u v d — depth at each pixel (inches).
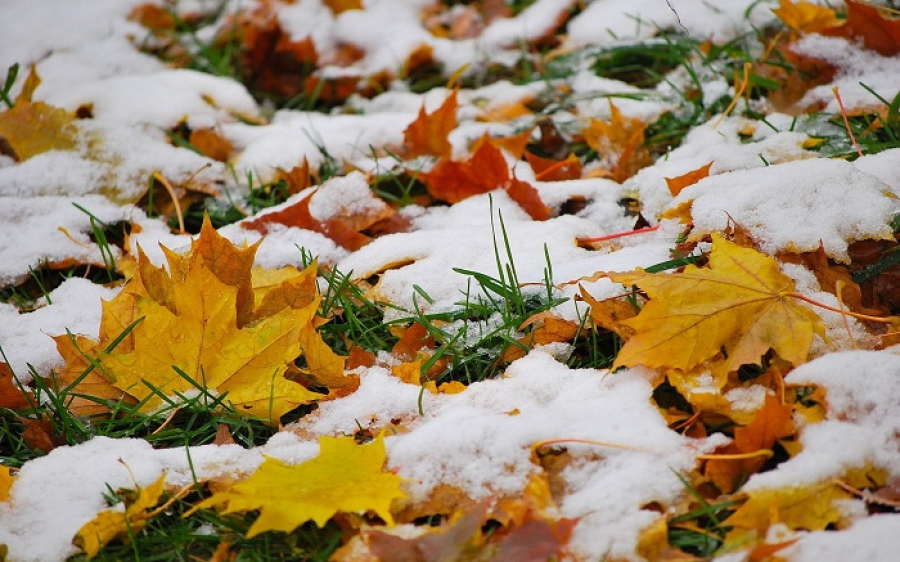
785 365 57.9
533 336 60.6
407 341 61.4
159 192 69.3
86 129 70.3
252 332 59.4
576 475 56.2
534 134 72.2
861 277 60.7
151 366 59.5
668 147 69.4
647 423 56.7
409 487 56.2
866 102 67.9
